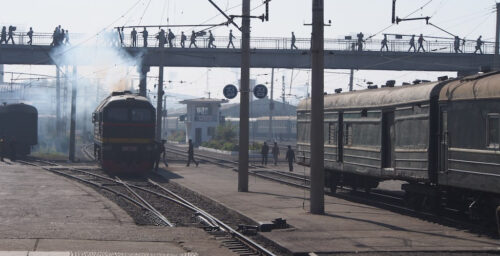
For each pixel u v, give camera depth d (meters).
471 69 53.38
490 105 14.77
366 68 54.50
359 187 23.28
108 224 15.87
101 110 35.16
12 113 48.69
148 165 34.47
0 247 12.21
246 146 24.48
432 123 17.17
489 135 14.85
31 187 24.83
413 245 13.19
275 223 15.52
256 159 52.31
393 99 19.44
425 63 53.59
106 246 12.70
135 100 34.53
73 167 38.47
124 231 14.70
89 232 14.38
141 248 12.62
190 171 36.31
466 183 15.60
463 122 15.78
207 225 16.80
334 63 54.28
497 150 14.48
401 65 54.31
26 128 49.09
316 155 17.98
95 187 27.16
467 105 15.63
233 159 51.16
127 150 34.16
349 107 22.69
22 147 48.94
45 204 19.59
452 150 16.17
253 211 18.48
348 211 18.69
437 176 17.03
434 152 17.14
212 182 28.77
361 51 53.78
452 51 53.34
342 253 12.45
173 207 21.03
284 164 46.56
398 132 19.05
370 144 21.05
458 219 17.56
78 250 12.14
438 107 16.95
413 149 18.03
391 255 12.30
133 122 34.28
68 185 26.06
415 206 18.88
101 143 34.75
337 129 23.62
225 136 71.31
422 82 19.66
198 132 84.00
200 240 13.95
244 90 24.45
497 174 14.47
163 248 12.70
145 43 52.25
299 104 27.39
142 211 19.69
